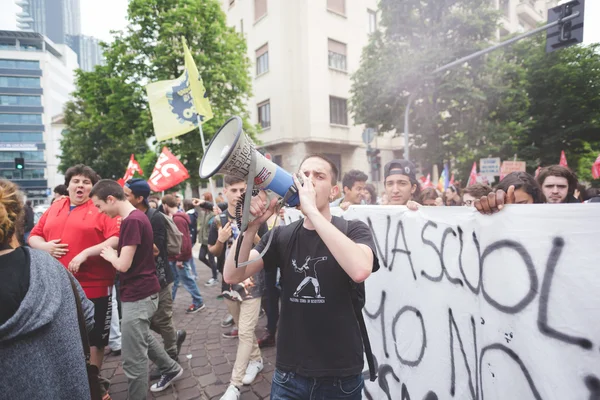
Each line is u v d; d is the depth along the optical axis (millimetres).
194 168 13547
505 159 14430
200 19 12617
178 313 4836
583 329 1134
